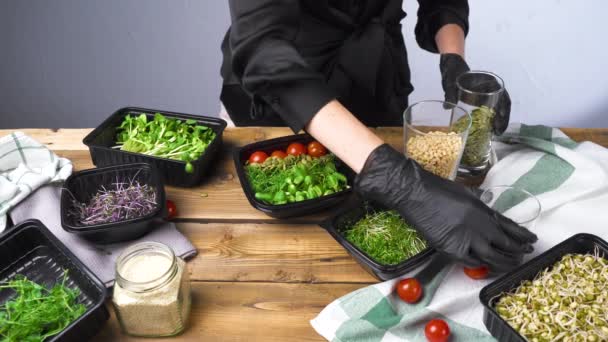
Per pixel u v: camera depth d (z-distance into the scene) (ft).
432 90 9.15
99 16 9.17
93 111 8.94
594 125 8.95
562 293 3.34
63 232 3.93
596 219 4.06
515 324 3.22
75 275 3.57
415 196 3.56
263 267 3.84
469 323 3.44
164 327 3.31
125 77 9.10
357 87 5.00
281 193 4.05
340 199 4.14
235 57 3.90
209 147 4.46
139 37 9.16
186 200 4.38
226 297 3.64
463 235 3.49
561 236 3.97
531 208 3.96
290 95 3.79
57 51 9.09
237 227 4.15
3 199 4.06
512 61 9.01
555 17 8.71
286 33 3.87
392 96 5.35
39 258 3.79
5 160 4.46
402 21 9.18
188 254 3.90
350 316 3.45
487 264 3.57
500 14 8.77
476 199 3.59
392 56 5.11
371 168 3.63
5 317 3.28
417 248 3.79
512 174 4.45
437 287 3.68
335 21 4.73
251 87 3.85
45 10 9.18
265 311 3.55
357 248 3.66
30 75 9.03
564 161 4.50
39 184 4.19
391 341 3.35
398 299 3.62
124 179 4.26
